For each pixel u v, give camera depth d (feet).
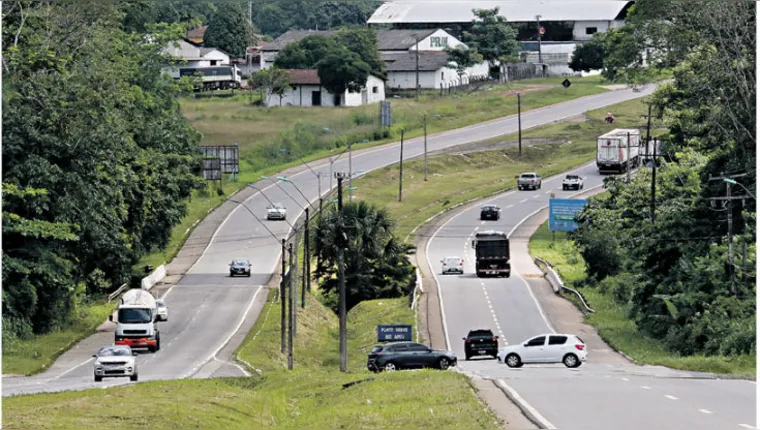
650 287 447.83
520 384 249.96
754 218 404.57
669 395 224.33
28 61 470.80
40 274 459.32
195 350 448.65
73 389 287.28
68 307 502.38
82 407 215.72
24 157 448.24
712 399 216.54
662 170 597.93
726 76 472.44
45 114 457.27
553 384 249.75
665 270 451.53
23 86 459.32
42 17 529.04
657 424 181.88
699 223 449.48
